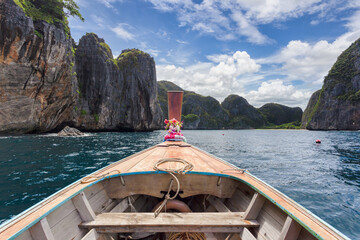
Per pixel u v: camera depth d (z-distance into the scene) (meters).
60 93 27.50
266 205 2.00
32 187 5.46
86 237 1.67
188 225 1.83
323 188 6.02
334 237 1.27
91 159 9.70
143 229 1.84
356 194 5.50
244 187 2.43
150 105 54.78
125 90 49.22
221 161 3.40
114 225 1.81
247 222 1.93
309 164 9.90
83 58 39.97
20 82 22.27
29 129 24.77
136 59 52.53
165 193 2.58
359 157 12.39
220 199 2.72
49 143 16.02
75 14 30.19
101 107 40.28
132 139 24.16
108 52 47.34
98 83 40.12
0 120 21.55
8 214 3.91
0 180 6.09
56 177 6.44
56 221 1.65
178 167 2.64
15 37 20.69
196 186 2.50
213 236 2.49
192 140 27.88
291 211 1.60
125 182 2.48
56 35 24.86
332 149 17.00
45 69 24.12
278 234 1.72
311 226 1.39
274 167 9.04
